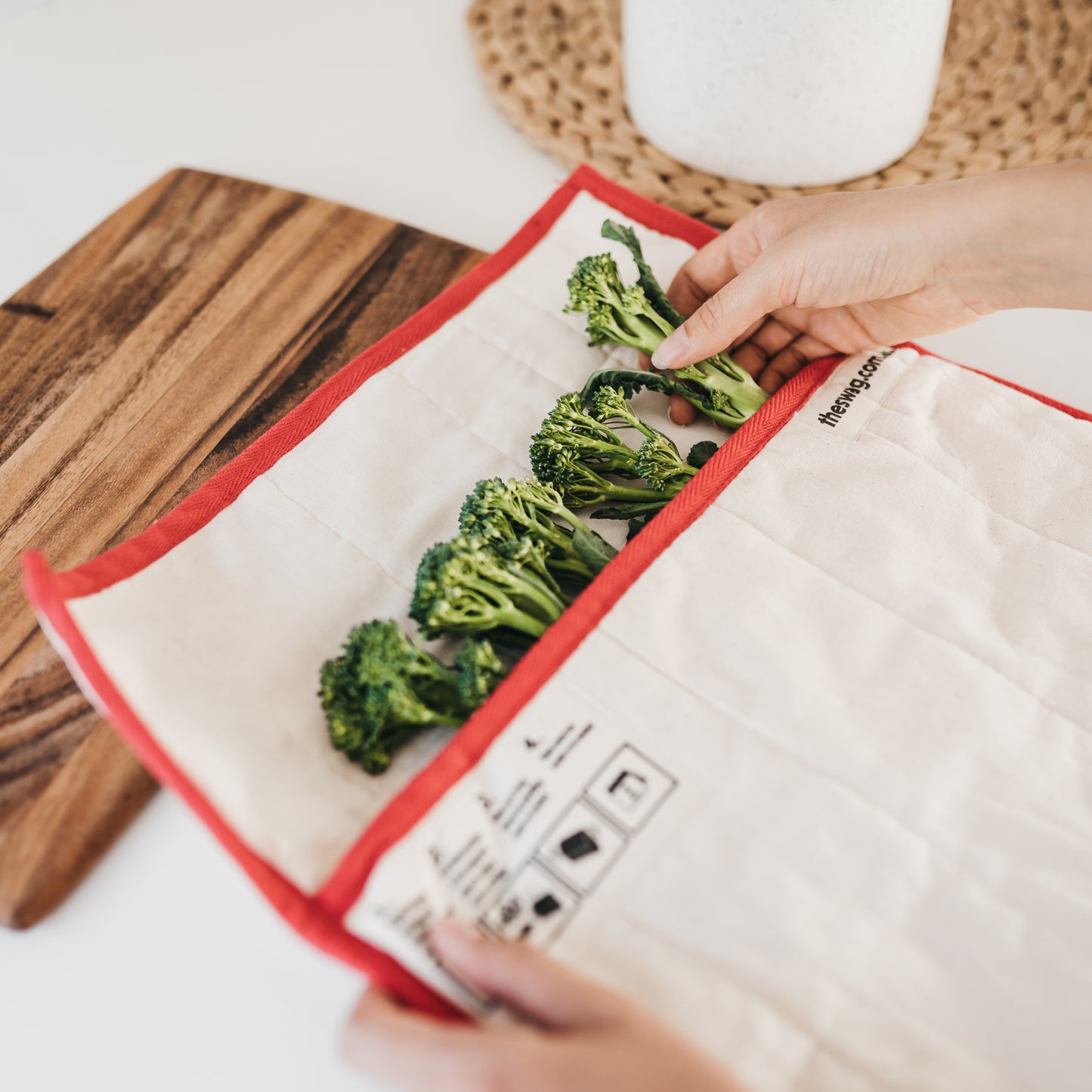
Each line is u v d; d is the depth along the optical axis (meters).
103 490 0.83
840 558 0.67
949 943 0.54
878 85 0.91
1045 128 1.04
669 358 0.77
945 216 0.72
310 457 0.74
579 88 1.12
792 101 0.92
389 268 0.97
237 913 0.66
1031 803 0.58
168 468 0.84
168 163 1.12
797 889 0.55
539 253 0.87
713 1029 0.51
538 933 0.53
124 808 0.67
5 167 1.12
